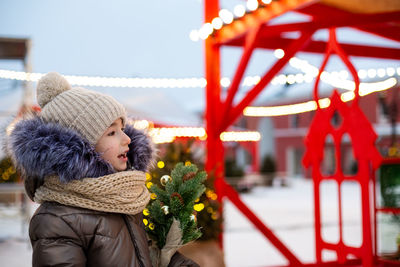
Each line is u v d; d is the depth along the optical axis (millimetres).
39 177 1353
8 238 6266
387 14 3232
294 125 29703
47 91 1498
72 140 1331
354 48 4812
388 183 4352
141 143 1646
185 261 1593
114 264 1308
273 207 11922
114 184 1363
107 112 1442
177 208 1525
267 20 3428
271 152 25594
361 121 3465
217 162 3988
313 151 3990
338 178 3719
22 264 4730
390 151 4586
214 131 4043
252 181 19062
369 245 3383
